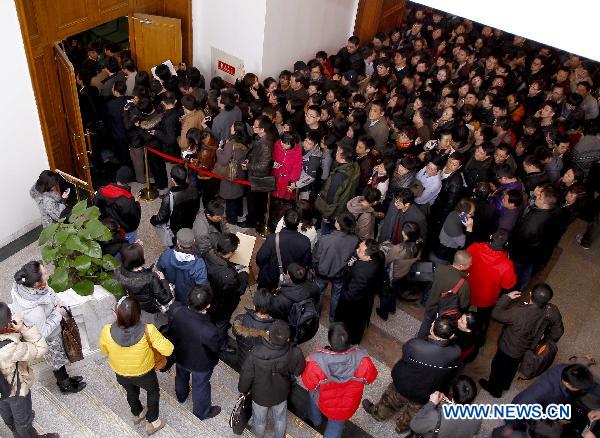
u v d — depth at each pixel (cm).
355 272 497
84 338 477
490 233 600
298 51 895
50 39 659
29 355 362
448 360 413
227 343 547
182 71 788
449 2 559
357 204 564
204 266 480
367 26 997
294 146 627
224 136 688
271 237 518
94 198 554
